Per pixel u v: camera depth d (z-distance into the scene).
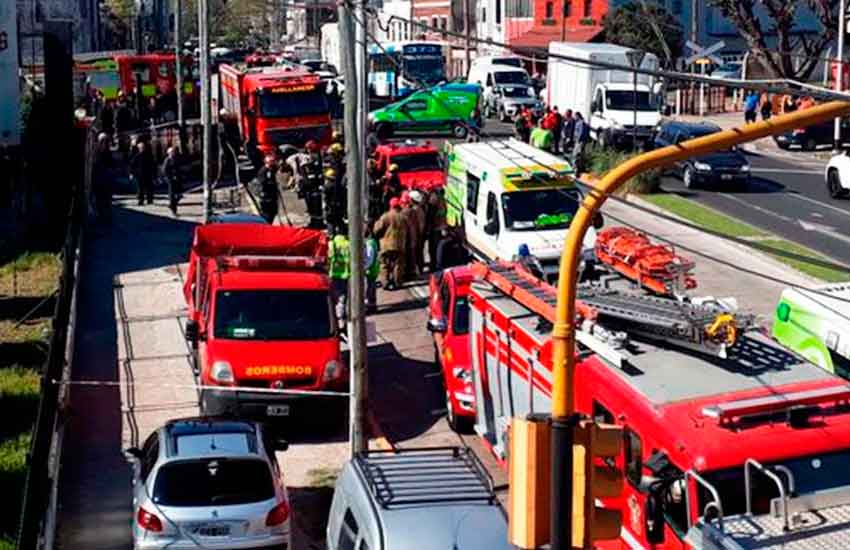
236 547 19.06
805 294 23.66
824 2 70.88
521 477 11.88
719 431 16.17
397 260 37.59
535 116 68.50
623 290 22.72
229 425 20.61
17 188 50.84
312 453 25.55
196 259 30.75
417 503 16.28
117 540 21.27
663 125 60.78
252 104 59.91
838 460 16.09
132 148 54.59
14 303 37.72
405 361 31.22
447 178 42.28
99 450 25.34
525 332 21.48
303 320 27.00
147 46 121.81
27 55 92.12
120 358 31.39
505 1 111.19
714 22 102.19
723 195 53.50
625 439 17.41
